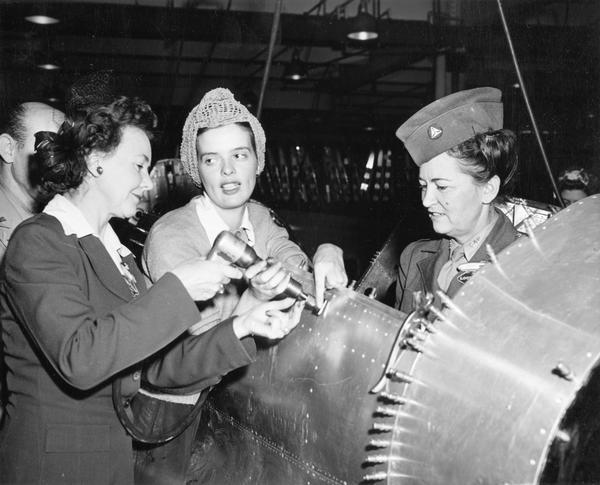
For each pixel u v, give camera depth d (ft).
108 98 4.74
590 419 3.40
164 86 26.37
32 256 4.30
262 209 6.57
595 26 17.08
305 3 24.48
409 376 3.86
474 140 4.82
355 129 38.04
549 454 3.34
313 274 5.02
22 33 21.22
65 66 22.90
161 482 5.67
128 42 24.35
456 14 21.03
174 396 5.61
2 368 5.96
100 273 4.60
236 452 5.73
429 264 5.68
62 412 4.53
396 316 4.31
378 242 20.74
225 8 21.40
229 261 4.46
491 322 3.73
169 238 5.48
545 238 4.06
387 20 24.04
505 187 5.80
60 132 4.66
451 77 24.35
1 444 4.62
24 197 7.54
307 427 4.79
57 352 4.09
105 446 4.64
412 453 3.84
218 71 27.04
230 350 4.69
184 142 5.64
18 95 21.54
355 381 4.36
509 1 18.26
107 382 4.68
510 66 18.61
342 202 24.79
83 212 4.78
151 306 4.18
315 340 4.75
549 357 3.39
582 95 17.25
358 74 32.68
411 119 5.07
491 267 3.98
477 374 3.61
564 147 17.19
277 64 32.07
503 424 3.41
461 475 3.55
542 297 3.68
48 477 4.43
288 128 37.58
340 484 4.57
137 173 4.79
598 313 3.43
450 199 4.97
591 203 4.15
